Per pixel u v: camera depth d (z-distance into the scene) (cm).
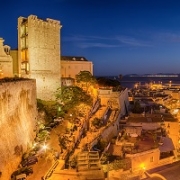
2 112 3972
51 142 4934
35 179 3809
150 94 12250
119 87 8738
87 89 8438
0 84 3966
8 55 6719
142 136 5525
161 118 6881
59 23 7325
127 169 4341
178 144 6256
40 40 6881
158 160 4872
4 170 3775
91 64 10050
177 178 4438
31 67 6719
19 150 4388
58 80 7338
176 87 18838
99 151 4788
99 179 3959
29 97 5206
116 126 6225
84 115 6469
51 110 6431
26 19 7175
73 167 4253
